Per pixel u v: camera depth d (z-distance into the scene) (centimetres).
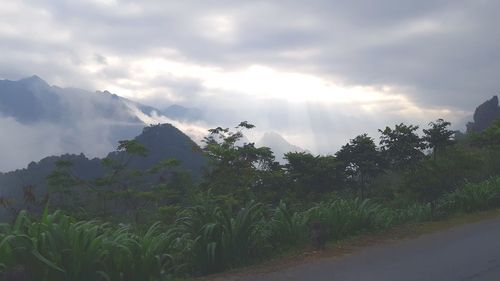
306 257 796
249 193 1634
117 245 602
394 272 696
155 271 644
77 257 568
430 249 859
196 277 698
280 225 862
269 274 695
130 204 1455
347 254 817
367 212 1035
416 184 1811
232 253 748
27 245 542
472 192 1430
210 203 847
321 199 1867
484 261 760
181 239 723
